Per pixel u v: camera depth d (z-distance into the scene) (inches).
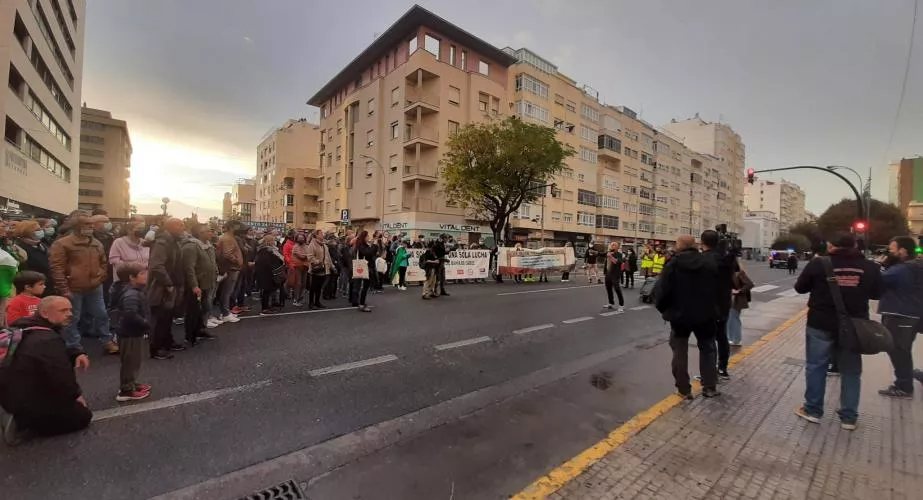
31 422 126.8
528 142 1000.9
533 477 114.7
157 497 104.0
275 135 2765.7
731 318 267.6
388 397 172.4
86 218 209.8
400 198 1433.3
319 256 373.1
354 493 107.0
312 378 190.9
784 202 5378.9
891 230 1806.1
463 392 180.4
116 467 116.0
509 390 184.2
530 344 267.0
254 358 216.2
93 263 211.6
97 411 149.9
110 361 205.6
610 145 2110.0
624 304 453.1
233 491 107.6
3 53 778.2
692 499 104.3
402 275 537.6
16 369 124.3
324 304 391.2
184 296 232.2
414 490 108.2
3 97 776.9
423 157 1439.5
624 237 2273.6
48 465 115.3
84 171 2650.1
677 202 2733.8
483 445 133.4
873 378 200.7
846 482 112.7
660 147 2532.0
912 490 109.1
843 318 144.3
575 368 219.8
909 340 174.1
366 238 388.8
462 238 1488.7
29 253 235.6
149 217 309.6
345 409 159.5
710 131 3346.5
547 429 145.6
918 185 2303.2
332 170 1883.6
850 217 1886.1
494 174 1024.9
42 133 1028.5
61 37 1160.2
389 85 1493.6
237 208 3789.4
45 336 130.4
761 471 117.5
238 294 333.4
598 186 2079.2
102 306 219.1
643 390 186.7
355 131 1673.2
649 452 127.4
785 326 337.7
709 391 175.6
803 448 131.1
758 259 3592.5
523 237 1710.1
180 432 137.1
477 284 636.7
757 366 221.1
